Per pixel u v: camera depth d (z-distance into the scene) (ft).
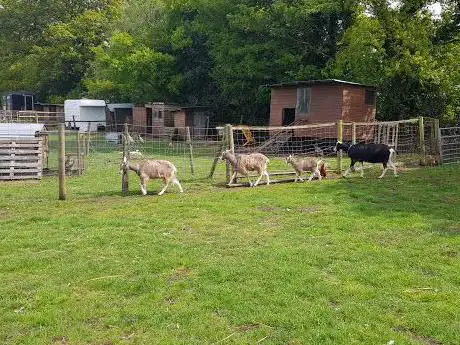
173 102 135.64
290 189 42.34
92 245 26.23
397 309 18.03
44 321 17.47
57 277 21.70
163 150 84.89
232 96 118.32
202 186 45.19
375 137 79.10
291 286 20.03
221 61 112.88
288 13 99.71
